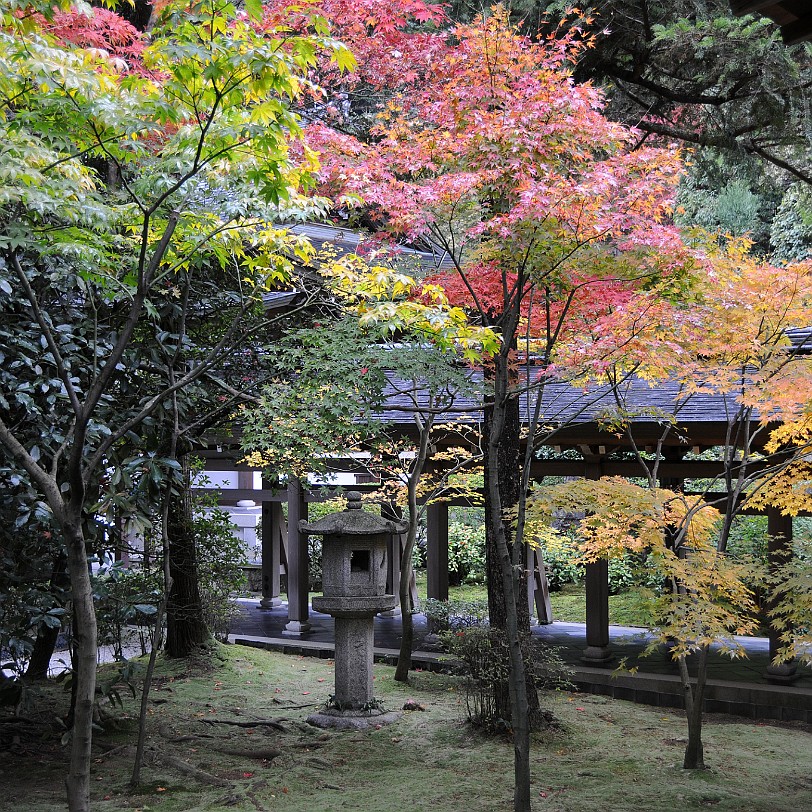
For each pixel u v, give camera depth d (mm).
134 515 6609
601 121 5680
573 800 6398
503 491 8188
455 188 5539
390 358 7344
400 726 8289
